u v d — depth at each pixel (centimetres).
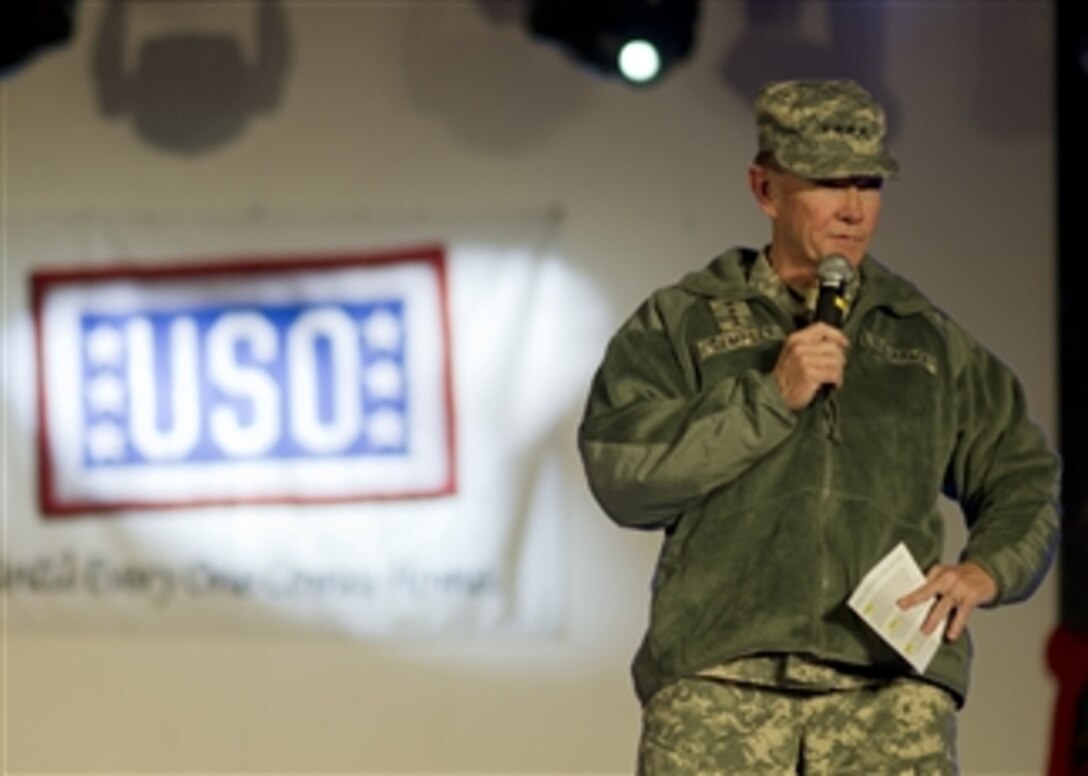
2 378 1633
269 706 1606
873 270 775
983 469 764
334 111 1602
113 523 1622
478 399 1586
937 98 1551
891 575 711
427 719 1591
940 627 715
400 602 1595
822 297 731
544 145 1584
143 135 1620
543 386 1581
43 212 1627
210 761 1614
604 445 734
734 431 704
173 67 1617
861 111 748
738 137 1566
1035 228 1545
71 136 1625
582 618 1580
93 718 1625
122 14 1620
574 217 1580
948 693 741
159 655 1620
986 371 774
